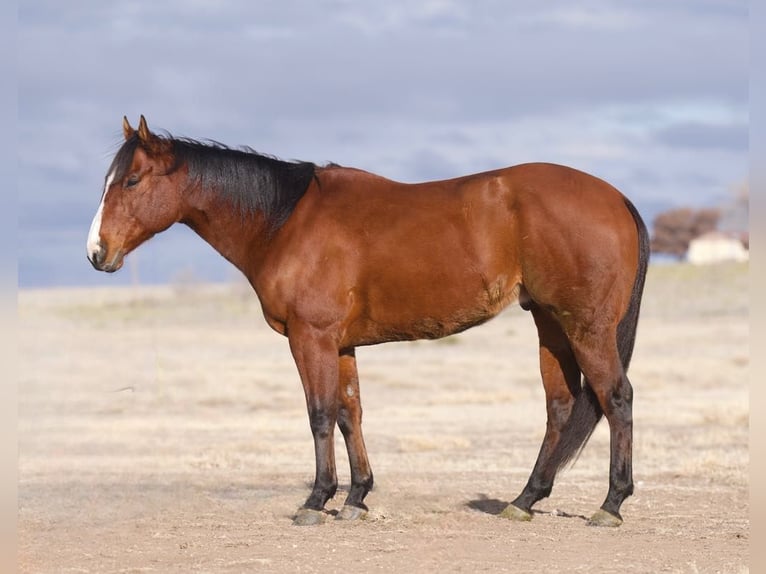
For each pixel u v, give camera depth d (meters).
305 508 11.27
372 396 31.06
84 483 15.09
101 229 11.43
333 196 11.24
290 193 11.31
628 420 10.67
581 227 10.49
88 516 12.08
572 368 11.30
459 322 10.97
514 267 10.74
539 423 23.03
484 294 10.78
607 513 10.87
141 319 65.25
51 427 23.69
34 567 9.43
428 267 10.77
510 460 17.17
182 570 9.22
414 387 33.28
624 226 10.70
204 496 13.48
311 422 11.10
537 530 10.73
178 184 11.53
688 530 10.71
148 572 9.16
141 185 11.47
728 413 23.22
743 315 56.19
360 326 11.16
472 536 10.45
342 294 10.97
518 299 10.94
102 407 28.14
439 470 15.93
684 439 19.42
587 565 9.17
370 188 11.25
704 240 103.12
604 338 10.58
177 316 67.19
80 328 56.94
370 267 10.90
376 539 10.37
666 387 32.31
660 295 66.00
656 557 9.47
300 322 11.04
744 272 73.31
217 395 30.80
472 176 11.07
